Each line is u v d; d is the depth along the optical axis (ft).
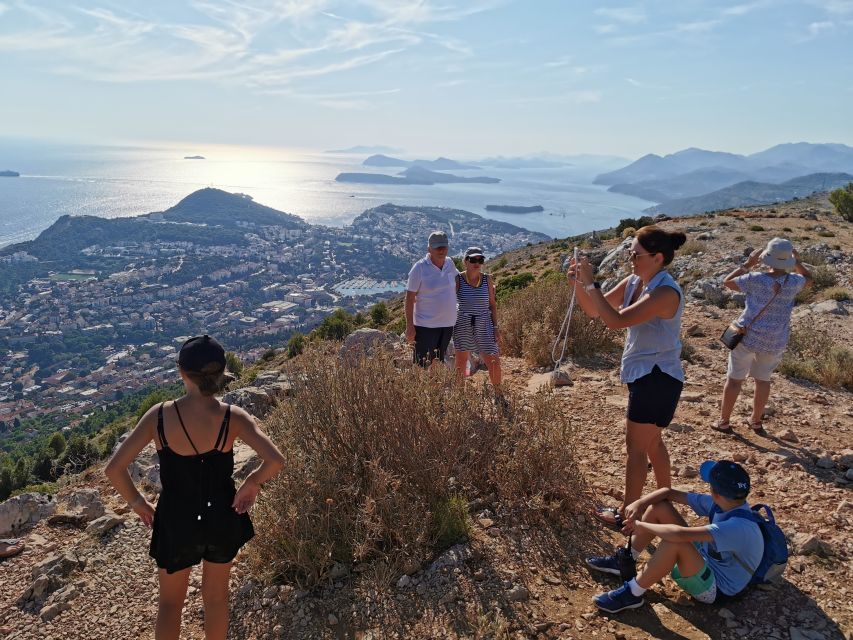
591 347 26.71
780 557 9.69
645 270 11.02
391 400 13.26
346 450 13.17
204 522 8.05
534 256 110.93
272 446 8.29
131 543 13.17
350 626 9.55
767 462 15.33
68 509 15.21
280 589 10.61
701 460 15.52
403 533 11.05
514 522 12.10
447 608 9.68
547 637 8.96
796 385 22.76
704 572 9.37
